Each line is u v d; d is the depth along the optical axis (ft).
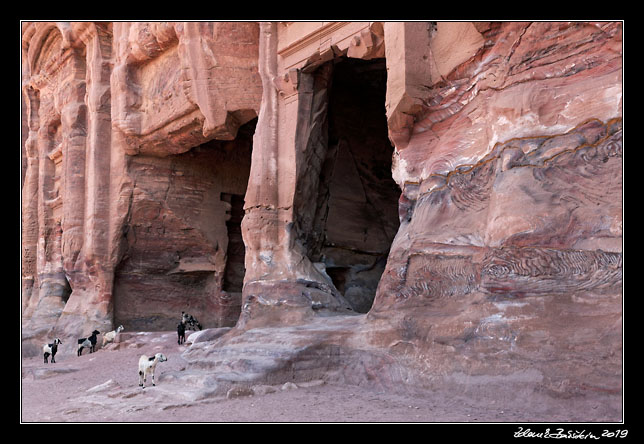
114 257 63.77
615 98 21.67
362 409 22.86
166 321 66.03
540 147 23.93
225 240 66.13
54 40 76.89
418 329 26.63
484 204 26.45
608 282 20.06
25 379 41.06
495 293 23.38
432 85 30.91
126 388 30.76
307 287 39.11
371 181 56.65
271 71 42.50
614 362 18.75
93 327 62.39
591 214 21.27
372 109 57.36
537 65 25.07
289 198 40.70
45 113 82.07
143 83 59.93
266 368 29.40
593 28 23.09
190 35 49.34
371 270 54.65
